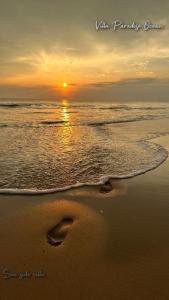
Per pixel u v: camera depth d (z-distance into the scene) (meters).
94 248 3.66
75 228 4.20
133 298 2.79
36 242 3.79
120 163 8.07
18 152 9.25
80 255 3.51
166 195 5.63
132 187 6.05
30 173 6.84
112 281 3.03
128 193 5.70
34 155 8.84
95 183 6.22
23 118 23.58
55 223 4.35
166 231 4.16
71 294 2.85
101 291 2.88
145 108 48.38
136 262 3.38
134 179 6.60
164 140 12.98
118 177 6.70
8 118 23.14
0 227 4.15
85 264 3.33
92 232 4.08
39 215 4.61
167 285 2.97
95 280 3.04
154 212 4.81
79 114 30.72
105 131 15.80
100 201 5.26
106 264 3.33
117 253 3.56
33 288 2.93
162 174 7.05
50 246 3.71
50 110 37.50
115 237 3.95
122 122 21.66
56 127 17.44
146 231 4.13
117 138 13.12
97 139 12.62
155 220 4.50
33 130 15.66
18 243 3.76
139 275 3.13
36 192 5.59
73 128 17.05
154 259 3.44
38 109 39.59
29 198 5.31
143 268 3.26
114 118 25.39
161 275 3.14
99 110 40.06
